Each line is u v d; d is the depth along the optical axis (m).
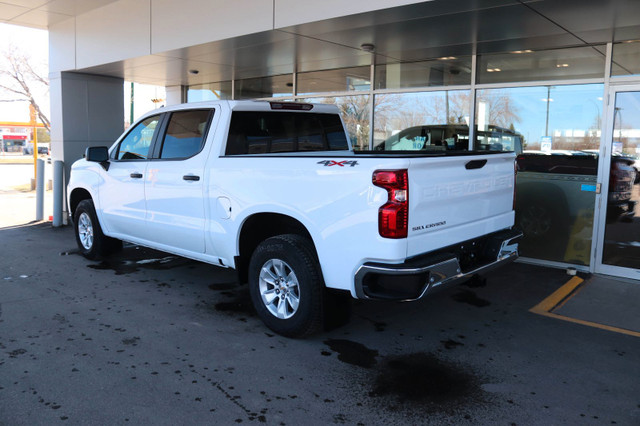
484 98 7.70
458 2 5.09
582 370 4.00
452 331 4.79
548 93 7.10
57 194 10.15
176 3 7.81
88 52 9.73
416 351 4.32
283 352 4.27
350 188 3.90
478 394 3.60
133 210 6.17
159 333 4.64
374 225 3.77
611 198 6.64
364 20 5.93
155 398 3.48
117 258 7.48
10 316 5.00
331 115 6.28
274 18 6.48
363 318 5.10
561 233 7.07
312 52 7.96
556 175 7.06
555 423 3.25
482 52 7.55
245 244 4.95
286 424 3.20
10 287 5.97
